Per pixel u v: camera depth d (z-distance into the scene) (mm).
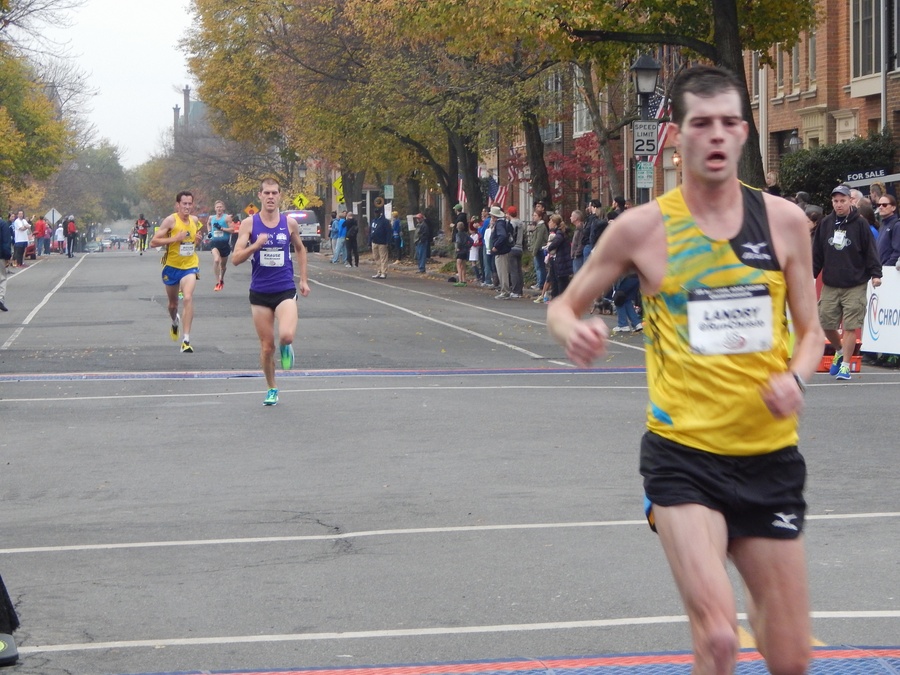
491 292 44469
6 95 78500
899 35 39875
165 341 27062
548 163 57844
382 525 10547
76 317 33625
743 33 33094
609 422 15922
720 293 5191
